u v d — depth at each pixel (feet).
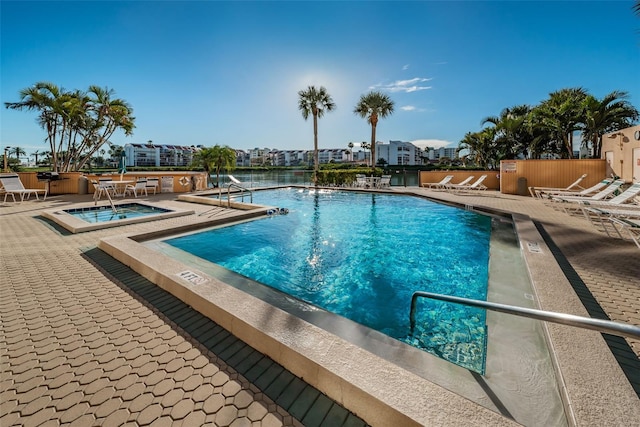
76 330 7.48
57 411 4.93
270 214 26.53
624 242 15.15
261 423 4.66
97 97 55.01
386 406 4.45
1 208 28.35
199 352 6.54
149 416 4.79
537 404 5.08
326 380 5.24
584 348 5.71
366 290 11.86
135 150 275.18
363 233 21.11
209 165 60.34
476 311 9.37
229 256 15.96
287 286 12.26
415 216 27.22
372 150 69.00
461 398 4.53
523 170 39.63
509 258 14.35
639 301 8.68
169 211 25.96
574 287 9.73
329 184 56.80
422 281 12.68
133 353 6.51
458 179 50.16
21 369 6.00
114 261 12.92
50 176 38.55
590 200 22.67
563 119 51.75
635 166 30.71
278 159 351.67
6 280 10.77
